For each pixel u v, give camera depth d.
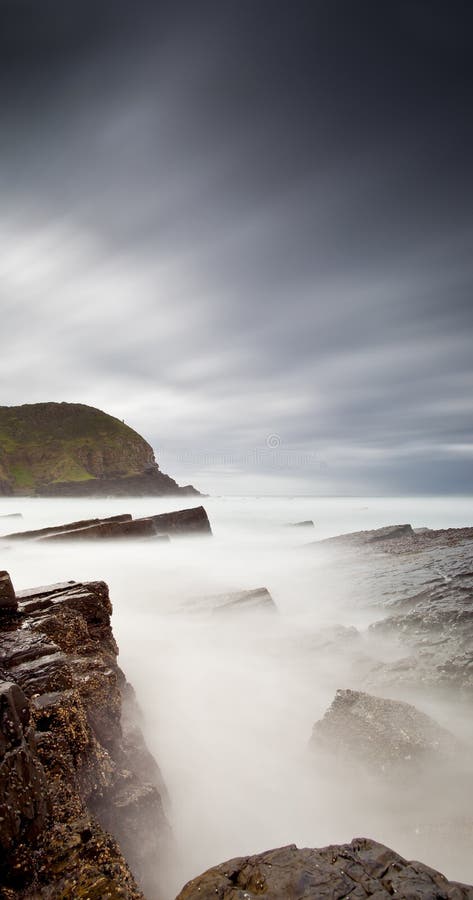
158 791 6.46
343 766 7.77
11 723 4.13
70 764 5.08
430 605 16.16
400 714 8.10
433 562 23.80
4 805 3.85
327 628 14.98
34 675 5.79
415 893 3.49
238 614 15.49
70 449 180.75
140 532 32.03
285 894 3.57
